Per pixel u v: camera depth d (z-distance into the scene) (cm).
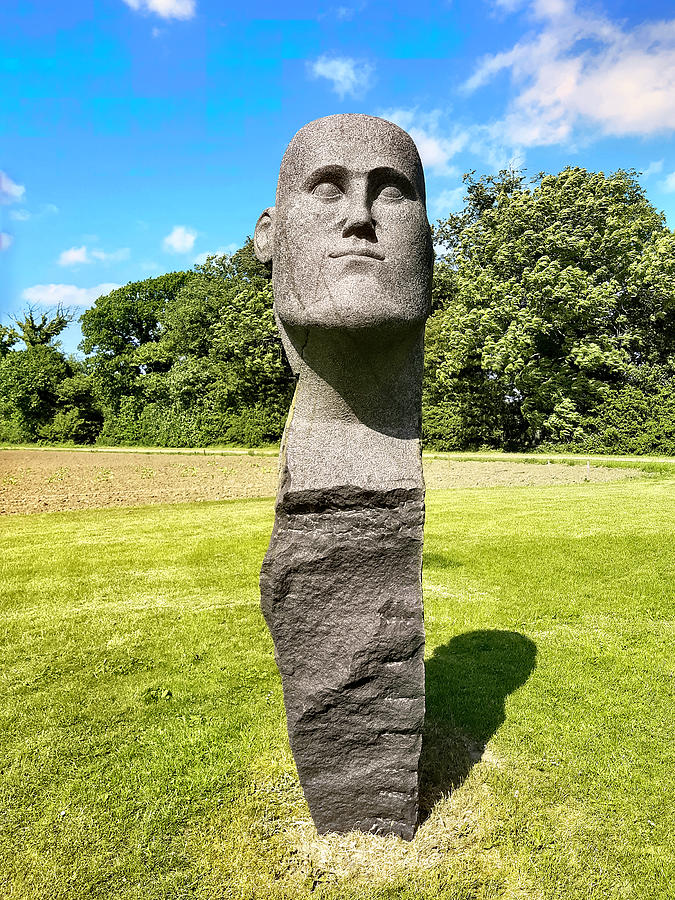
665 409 2177
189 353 3588
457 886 243
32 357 3844
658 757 325
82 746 345
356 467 270
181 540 834
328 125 260
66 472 1881
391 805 270
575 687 401
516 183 2714
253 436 3180
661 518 888
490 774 312
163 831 276
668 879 246
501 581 618
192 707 388
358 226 247
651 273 2159
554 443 2430
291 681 268
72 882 248
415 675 267
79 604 583
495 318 2267
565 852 260
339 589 267
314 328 256
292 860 258
